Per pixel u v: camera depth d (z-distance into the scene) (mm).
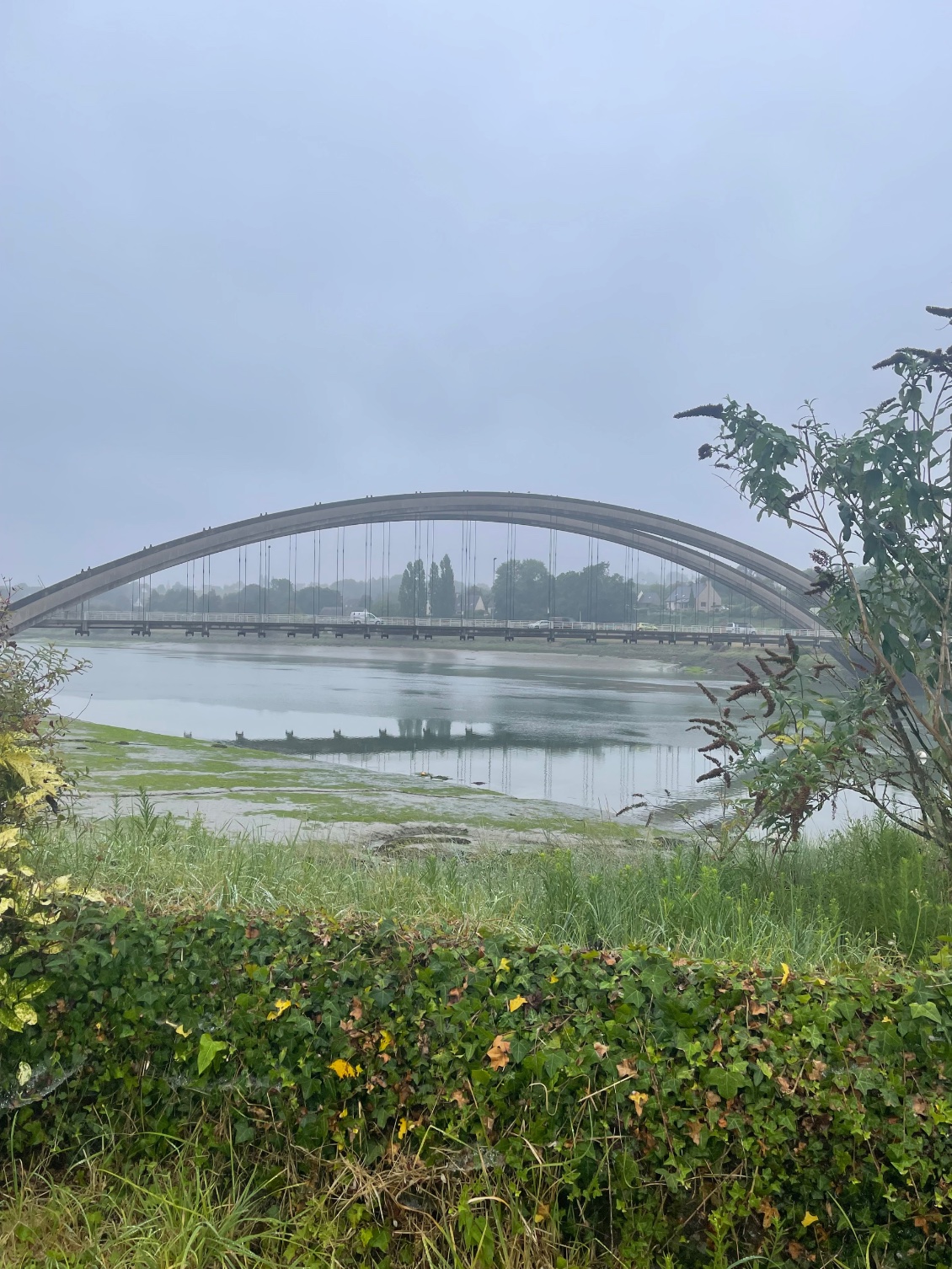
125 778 15336
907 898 4152
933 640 5121
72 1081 3551
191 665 88812
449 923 3785
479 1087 3123
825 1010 2951
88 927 3627
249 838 7406
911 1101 2818
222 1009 3482
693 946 3680
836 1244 2896
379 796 15164
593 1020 3119
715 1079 2906
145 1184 3406
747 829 5348
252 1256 3027
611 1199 3021
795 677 5477
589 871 6277
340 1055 3279
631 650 106062
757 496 5156
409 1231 3133
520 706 49062
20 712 4695
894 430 4918
